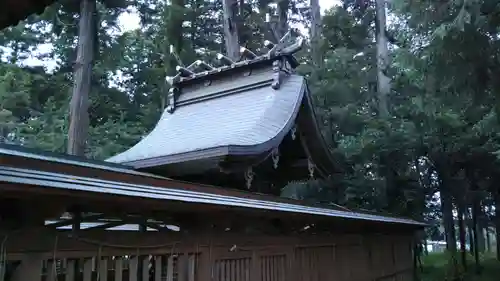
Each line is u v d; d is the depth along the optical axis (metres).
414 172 17.36
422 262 21.23
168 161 7.29
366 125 16.89
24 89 19.17
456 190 17.66
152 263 4.47
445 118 15.75
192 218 4.54
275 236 6.08
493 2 8.30
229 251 5.06
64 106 19.30
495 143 16.28
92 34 13.88
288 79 9.44
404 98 18.59
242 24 20.61
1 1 2.81
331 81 17.48
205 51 20.62
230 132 8.23
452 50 8.98
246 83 9.80
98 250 3.49
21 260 2.97
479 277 17.06
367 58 21.56
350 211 8.62
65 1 13.92
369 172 16.81
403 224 10.98
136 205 3.54
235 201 4.67
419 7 10.11
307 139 9.27
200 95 10.35
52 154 5.86
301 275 6.62
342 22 21.55
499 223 18.84
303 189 16.50
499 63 9.10
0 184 2.44
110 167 6.92
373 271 9.79
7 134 18.20
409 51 10.67
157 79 20.73
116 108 21.88
